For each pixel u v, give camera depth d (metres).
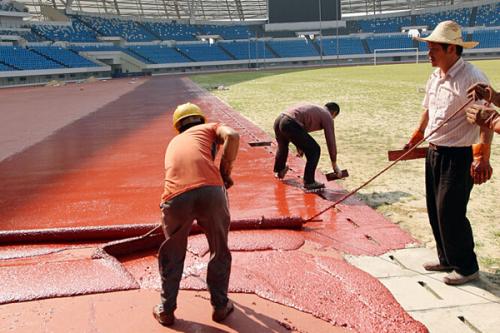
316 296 4.01
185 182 3.38
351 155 9.97
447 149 3.98
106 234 5.42
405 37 86.12
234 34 92.19
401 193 7.14
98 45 72.38
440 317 3.67
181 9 95.44
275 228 5.70
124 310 3.86
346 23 91.88
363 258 4.82
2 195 7.93
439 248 4.42
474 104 3.71
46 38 68.69
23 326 3.65
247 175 8.66
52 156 11.33
